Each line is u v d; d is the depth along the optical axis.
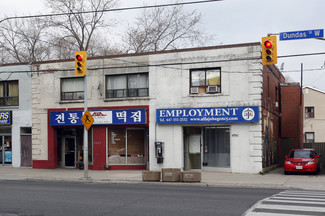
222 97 21.16
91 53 38.62
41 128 25.08
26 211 9.80
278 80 30.12
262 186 15.78
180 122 21.73
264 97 21.91
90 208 10.12
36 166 25.03
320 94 45.34
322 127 44.75
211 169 21.78
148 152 23.69
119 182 17.64
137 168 23.70
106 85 23.92
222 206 10.26
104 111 23.47
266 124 22.72
